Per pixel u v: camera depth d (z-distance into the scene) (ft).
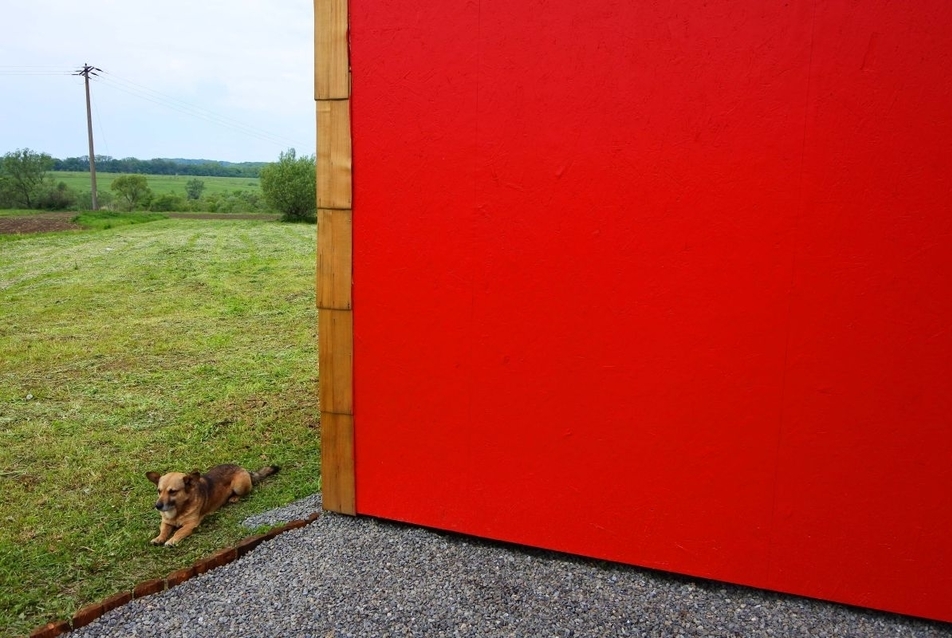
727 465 10.14
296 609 9.92
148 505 14.10
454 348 11.38
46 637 9.43
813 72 9.09
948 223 8.87
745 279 9.72
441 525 11.95
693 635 9.39
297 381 24.18
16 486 14.94
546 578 10.73
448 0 10.55
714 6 9.36
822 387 9.57
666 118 9.77
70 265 56.44
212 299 42.55
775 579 10.14
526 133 10.46
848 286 9.30
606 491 10.80
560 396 10.86
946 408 9.14
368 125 11.33
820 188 9.26
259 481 15.48
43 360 26.99
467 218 10.98
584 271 10.46
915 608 9.61
